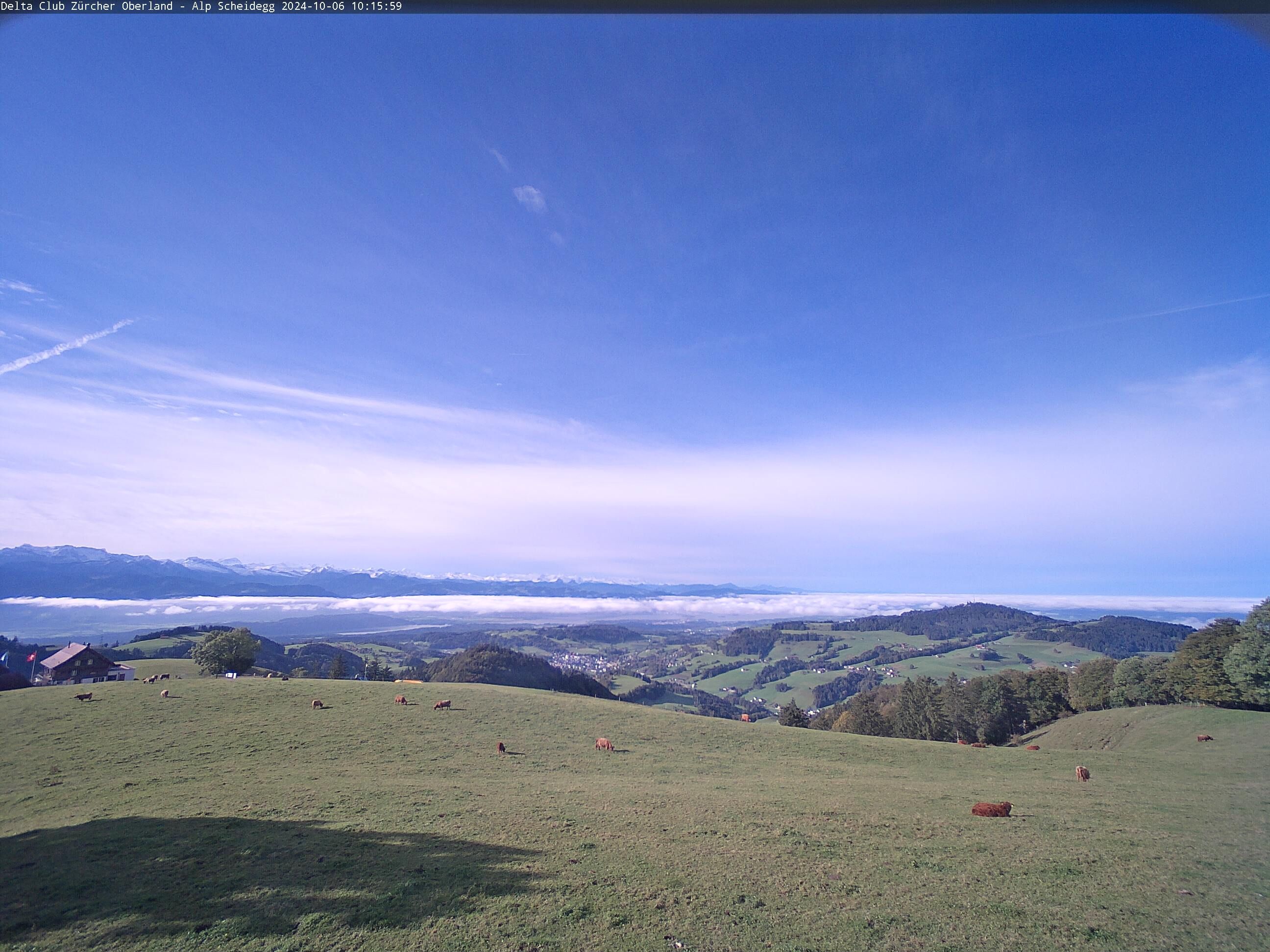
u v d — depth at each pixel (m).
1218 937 12.46
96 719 43.09
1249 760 41.47
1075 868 16.78
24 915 13.24
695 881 15.54
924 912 13.73
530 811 23.05
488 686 71.69
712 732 50.91
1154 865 17.09
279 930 12.50
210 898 14.08
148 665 100.31
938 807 25.62
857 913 13.66
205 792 25.95
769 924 13.09
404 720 47.03
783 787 30.94
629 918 13.27
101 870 15.89
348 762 34.28
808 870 16.47
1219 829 21.53
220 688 57.31
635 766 36.75
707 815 22.89
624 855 17.69
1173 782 33.53
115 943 12.05
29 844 18.64
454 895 14.30
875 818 22.84
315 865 16.27
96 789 27.31
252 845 17.97
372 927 12.70
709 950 11.95
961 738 91.75
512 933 12.51
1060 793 29.59
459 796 25.67
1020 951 11.90
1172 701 75.50
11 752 34.88
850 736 54.38
